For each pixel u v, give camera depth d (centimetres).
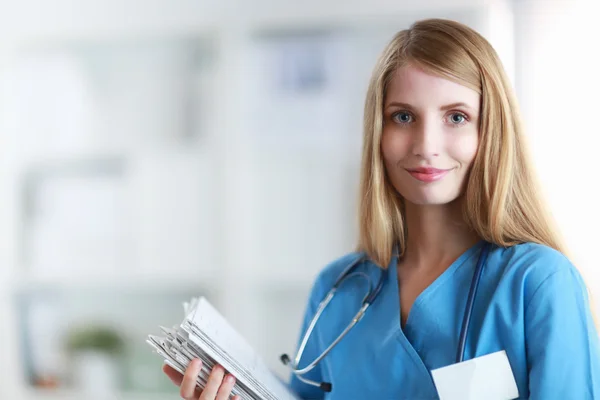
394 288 120
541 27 234
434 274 117
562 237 117
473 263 114
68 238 280
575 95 231
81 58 281
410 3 237
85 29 269
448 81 108
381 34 246
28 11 273
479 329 107
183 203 269
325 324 127
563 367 99
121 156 279
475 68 109
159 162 271
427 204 114
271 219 260
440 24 114
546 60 234
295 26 252
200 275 264
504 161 110
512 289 106
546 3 233
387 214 121
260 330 263
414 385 111
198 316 109
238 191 259
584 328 102
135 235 273
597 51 229
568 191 232
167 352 105
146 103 274
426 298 113
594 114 230
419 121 110
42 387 282
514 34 237
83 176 283
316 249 257
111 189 279
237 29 256
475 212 112
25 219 284
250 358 117
